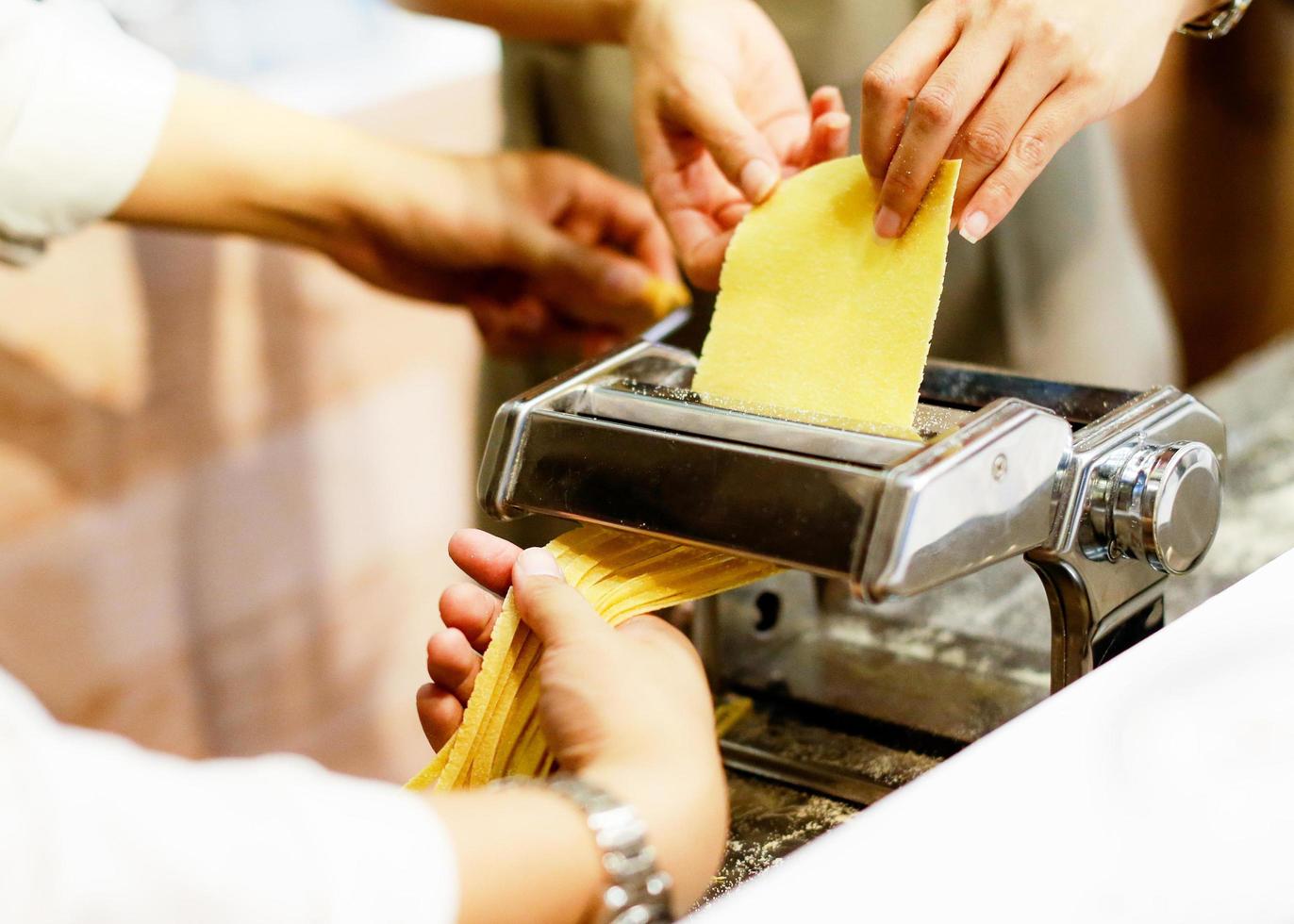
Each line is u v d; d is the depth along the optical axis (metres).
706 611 0.71
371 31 1.98
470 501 1.27
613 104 1.13
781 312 0.61
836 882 0.41
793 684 0.73
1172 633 0.50
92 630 1.65
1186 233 2.30
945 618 0.77
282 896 0.36
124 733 1.66
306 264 1.80
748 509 0.53
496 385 1.22
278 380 1.80
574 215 1.03
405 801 0.41
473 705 0.54
